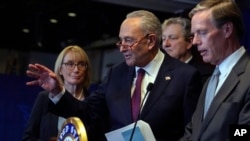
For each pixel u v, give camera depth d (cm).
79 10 514
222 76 138
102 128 181
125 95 173
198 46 140
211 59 139
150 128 146
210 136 127
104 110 182
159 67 174
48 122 228
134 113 165
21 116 400
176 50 260
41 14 501
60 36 511
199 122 140
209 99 140
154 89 167
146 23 169
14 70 479
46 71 156
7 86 401
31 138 232
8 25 482
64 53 247
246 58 135
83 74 245
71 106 166
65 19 514
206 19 135
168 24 266
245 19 385
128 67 183
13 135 393
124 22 173
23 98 405
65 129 134
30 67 153
